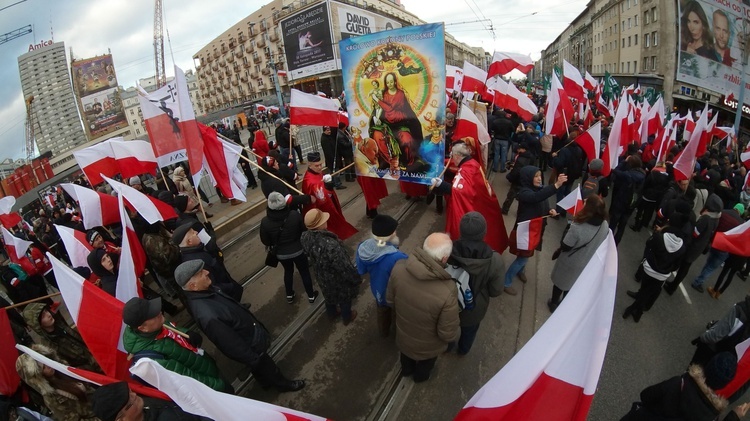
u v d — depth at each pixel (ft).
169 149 18.22
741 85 40.81
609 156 19.58
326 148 28.71
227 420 6.08
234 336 8.95
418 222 22.18
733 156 32.45
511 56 29.12
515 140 31.89
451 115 27.66
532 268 17.19
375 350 12.72
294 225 13.61
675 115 39.60
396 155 16.52
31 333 14.44
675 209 12.43
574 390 5.30
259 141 28.99
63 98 244.63
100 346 8.77
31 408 9.60
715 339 9.89
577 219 12.23
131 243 12.64
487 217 15.31
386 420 10.37
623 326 13.87
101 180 19.52
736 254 12.92
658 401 7.87
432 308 8.46
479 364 11.95
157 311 7.92
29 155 144.87
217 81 236.43
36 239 23.85
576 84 30.37
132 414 5.94
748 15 55.01
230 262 20.10
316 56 136.98
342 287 12.51
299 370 12.26
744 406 8.39
